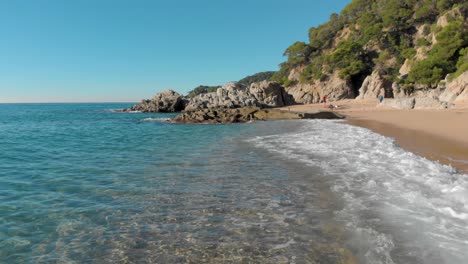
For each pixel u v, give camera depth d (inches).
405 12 3951.8
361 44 3988.7
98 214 281.6
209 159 542.9
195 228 244.1
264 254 199.6
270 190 338.0
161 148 709.9
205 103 2851.9
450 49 2618.1
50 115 2935.5
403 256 189.2
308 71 4301.2
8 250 217.5
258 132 1042.1
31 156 617.3
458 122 962.7
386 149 559.5
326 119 1593.3
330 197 304.0
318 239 216.5
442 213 251.1
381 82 3061.0
